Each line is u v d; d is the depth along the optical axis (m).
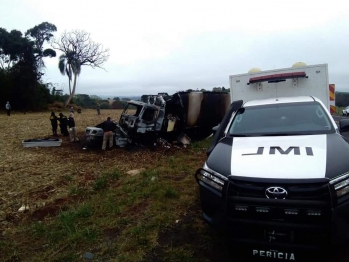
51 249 3.46
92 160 8.95
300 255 2.98
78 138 13.49
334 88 8.84
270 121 4.10
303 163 2.74
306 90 6.89
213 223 2.94
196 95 11.59
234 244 2.91
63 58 51.78
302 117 4.02
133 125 10.71
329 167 2.64
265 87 7.26
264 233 2.70
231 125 4.31
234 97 7.70
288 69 7.00
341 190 2.50
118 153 10.01
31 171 7.49
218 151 3.46
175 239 3.54
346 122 3.79
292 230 2.54
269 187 2.61
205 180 3.10
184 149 10.44
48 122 22.83
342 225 2.46
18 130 17.22
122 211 4.50
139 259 3.12
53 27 49.22
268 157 2.95
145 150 10.37
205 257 3.13
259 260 3.02
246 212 2.70
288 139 3.43
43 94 47.41
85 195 5.51
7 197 5.49
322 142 3.21
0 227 4.20
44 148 11.24
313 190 2.50
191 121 11.58
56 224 4.12
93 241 3.58
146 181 5.93
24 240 3.75
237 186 2.75
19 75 42.19
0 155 9.80
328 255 3.02
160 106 11.02
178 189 5.43
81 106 59.44
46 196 5.54
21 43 41.53
